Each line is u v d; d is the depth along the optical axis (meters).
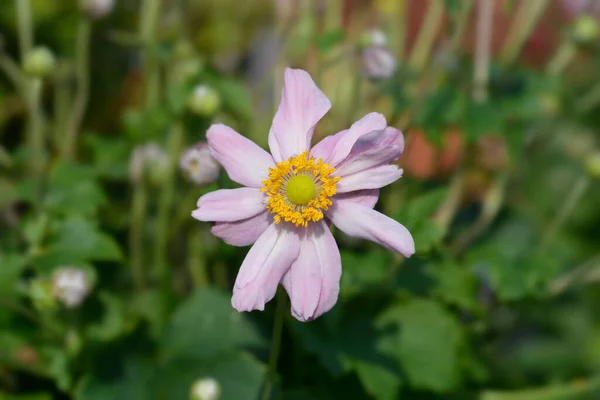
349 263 0.35
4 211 0.40
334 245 0.27
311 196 0.27
